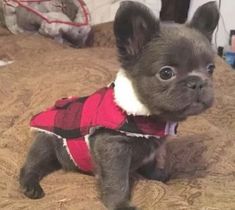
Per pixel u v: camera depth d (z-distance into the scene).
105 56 0.65
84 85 0.53
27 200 0.35
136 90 0.33
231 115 0.52
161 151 0.39
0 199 0.35
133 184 0.36
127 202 0.33
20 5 0.77
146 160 0.36
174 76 0.32
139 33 0.33
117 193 0.33
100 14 0.83
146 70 0.32
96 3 0.83
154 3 0.82
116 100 0.33
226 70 0.65
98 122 0.34
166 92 0.31
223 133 0.47
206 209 0.32
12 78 0.58
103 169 0.33
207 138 0.45
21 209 0.33
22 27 0.78
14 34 0.77
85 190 0.36
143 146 0.34
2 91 0.55
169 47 0.32
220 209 0.32
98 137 0.34
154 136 0.34
